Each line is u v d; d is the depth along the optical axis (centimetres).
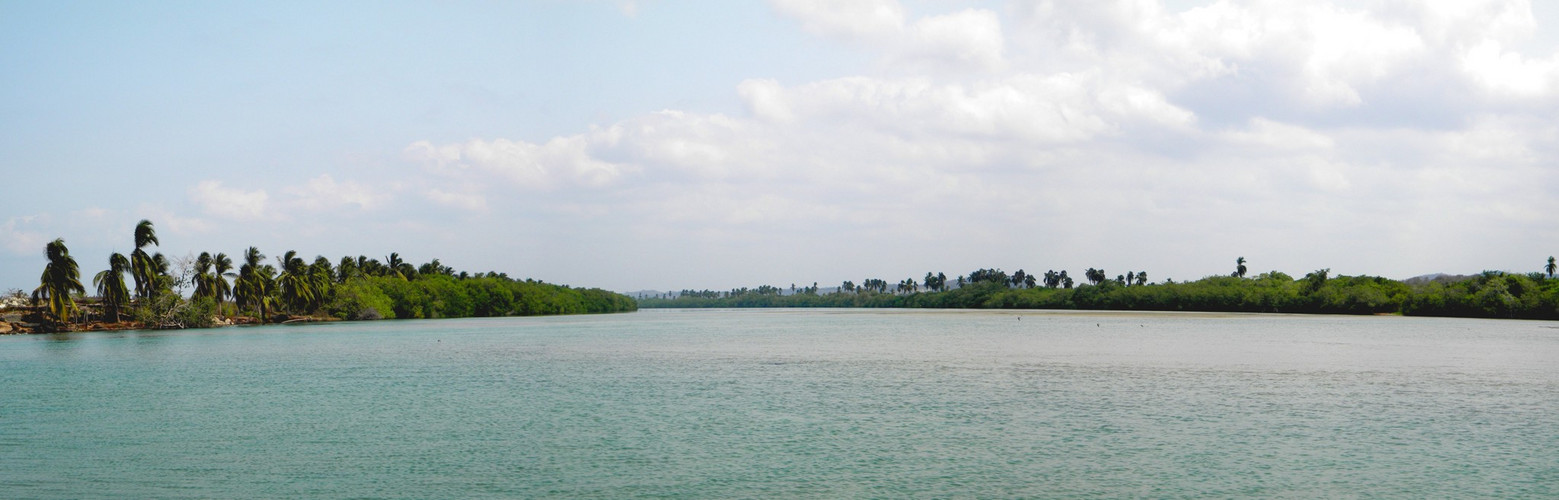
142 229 12544
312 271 17625
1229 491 2814
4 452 3356
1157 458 3247
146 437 3653
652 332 12925
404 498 2733
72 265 11244
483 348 8838
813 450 3391
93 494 2759
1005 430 3781
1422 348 8212
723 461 3206
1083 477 2978
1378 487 2861
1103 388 5141
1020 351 8144
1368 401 4597
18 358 7406
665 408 4412
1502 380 5484
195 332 12131
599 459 3241
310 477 2975
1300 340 9588
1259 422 3962
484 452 3359
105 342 9719
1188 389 5084
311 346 9081
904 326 14838
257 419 4100
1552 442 3525
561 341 10244
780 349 8662
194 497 2727
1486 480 2942
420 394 4966
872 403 4562
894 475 3006
